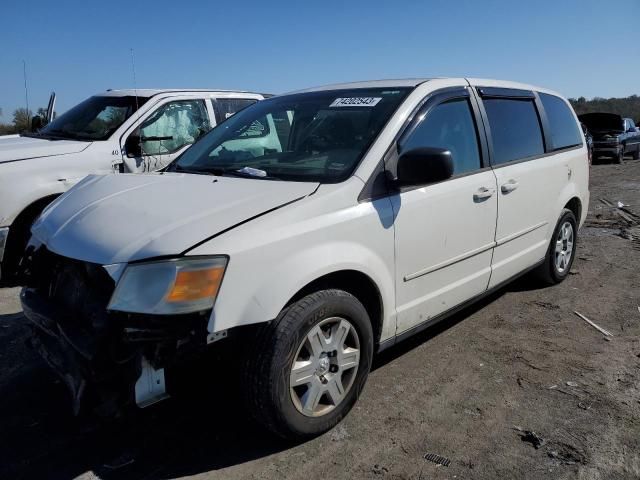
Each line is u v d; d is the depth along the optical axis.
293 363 2.80
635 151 21.38
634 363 3.83
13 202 5.52
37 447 3.00
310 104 3.98
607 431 3.04
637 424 3.10
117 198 3.20
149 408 3.33
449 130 3.84
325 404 3.05
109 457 2.91
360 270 3.07
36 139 6.61
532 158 4.70
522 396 3.42
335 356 3.01
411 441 2.99
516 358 3.93
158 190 3.25
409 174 3.15
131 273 2.54
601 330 4.40
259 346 2.72
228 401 3.42
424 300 3.59
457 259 3.81
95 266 2.71
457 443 2.96
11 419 3.27
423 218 3.46
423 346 4.15
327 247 2.91
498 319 4.65
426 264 3.55
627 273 5.88
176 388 2.66
